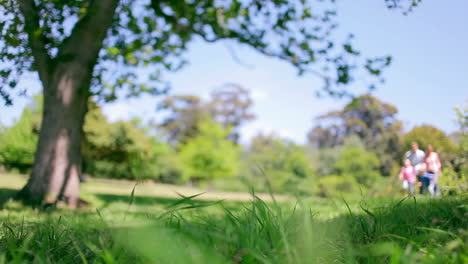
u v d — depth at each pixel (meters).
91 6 8.93
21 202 8.05
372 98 49.91
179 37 11.47
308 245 0.92
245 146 59.31
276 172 27.16
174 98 63.44
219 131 43.22
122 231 1.18
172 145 60.53
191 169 40.56
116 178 29.02
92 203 9.21
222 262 0.86
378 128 48.41
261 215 1.32
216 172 40.56
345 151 34.47
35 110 24.56
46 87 8.84
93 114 25.09
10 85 7.73
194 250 0.89
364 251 1.02
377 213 2.07
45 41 8.70
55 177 8.47
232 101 68.12
